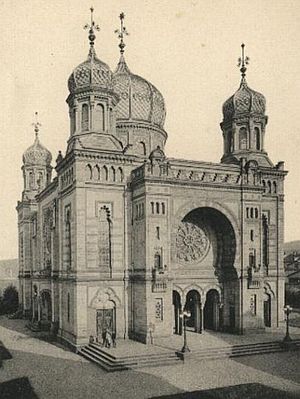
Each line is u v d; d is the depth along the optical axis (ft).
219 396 79.77
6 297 235.61
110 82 136.87
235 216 135.85
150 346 114.52
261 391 82.38
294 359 107.14
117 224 129.39
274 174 152.46
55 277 147.54
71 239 128.98
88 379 92.32
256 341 120.37
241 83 159.33
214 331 138.92
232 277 137.08
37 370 100.58
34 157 212.84
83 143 130.11
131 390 84.23
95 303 124.88
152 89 161.89
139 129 158.71
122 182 130.52
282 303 151.53
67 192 134.10
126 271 129.18
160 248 122.93
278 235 152.25
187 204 130.00
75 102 135.44
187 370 97.66
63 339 133.39
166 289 122.01
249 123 156.46
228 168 139.95
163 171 125.49
